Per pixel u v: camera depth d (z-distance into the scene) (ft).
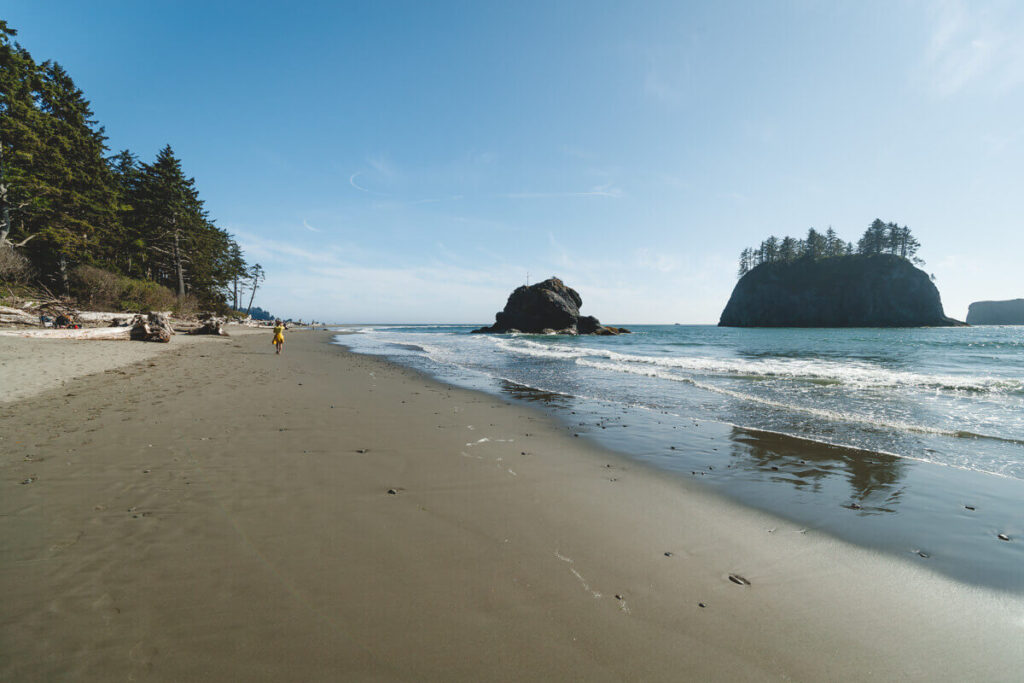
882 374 47.09
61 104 103.91
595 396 34.40
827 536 11.35
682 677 6.44
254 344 91.91
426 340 143.54
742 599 8.53
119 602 7.58
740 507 13.25
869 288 316.40
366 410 26.48
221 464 15.44
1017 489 14.73
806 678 6.45
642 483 15.26
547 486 14.75
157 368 41.65
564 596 8.42
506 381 43.39
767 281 364.38
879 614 8.11
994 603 8.44
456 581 8.80
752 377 45.50
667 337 173.78
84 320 80.02
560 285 234.99
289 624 7.25
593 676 6.41
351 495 13.23
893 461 17.90
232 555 9.40
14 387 27.94
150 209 133.49
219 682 5.98
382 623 7.40
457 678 6.28
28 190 84.94
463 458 17.57
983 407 28.94
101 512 11.21
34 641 6.56
